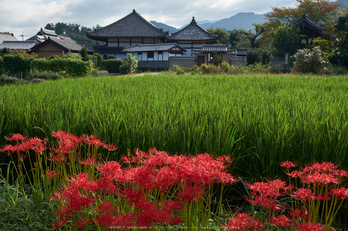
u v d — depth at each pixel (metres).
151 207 1.53
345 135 3.17
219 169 1.79
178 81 11.83
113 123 3.71
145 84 10.12
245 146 3.43
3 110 4.21
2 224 2.27
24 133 3.80
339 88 9.15
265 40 60.22
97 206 1.93
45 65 21.80
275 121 3.57
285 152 3.22
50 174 2.37
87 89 7.96
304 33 48.69
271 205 1.62
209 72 23.42
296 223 1.66
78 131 3.90
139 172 1.60
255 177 3.23
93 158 2.35
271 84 10.30
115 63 39.91
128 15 59.78
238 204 2.95
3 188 2.80
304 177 1.84
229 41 78.94
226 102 4.99
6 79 14.62
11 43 58.94
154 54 45.53
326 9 57.97
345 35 32.56
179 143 3.37
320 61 22.44
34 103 4.86
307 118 3.54
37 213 2.47
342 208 2.75
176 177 1.58
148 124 3.62
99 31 56.41
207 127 3.48
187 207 1.74
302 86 9.98
